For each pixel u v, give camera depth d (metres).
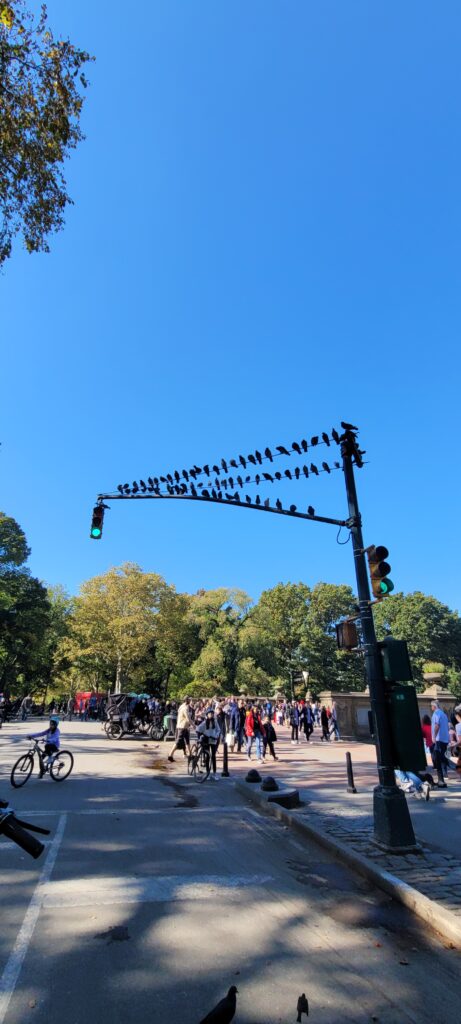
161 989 3.64
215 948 4.30
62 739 22.94
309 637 73.50
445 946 4.49
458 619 77.81
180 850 7.01
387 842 6.88
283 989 3.70
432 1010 3.51
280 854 7.03
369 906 5.32
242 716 20.62
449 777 13.60
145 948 4.25
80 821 8.35
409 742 7.16
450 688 66.69
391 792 7.13
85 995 3.55
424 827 8.19
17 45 8.23
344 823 8.36
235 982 3.77
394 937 4.63
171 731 25.02
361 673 73.88
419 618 75.81
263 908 5.17
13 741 20.81
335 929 4.75
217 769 14.95
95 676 57.03
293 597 76.44
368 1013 3.44
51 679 61.72
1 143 8.68
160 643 43.69
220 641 53.53
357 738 25.25
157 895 5.40
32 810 9.01
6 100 8.55
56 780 12.11
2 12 7.47
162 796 10.79
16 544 47.28
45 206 9.53
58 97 8.77
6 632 44.66
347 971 4.00
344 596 75.81
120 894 5.39
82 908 5.01
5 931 4.47
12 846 6.92
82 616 40.72
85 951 4.17
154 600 41.56
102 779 12.67
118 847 7.02
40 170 9.15
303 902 5.37
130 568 41.69
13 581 45.44
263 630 57.53
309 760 17.19
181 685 58.03
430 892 5.46
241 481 10.01
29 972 3.83
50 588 61.75
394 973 4.00
